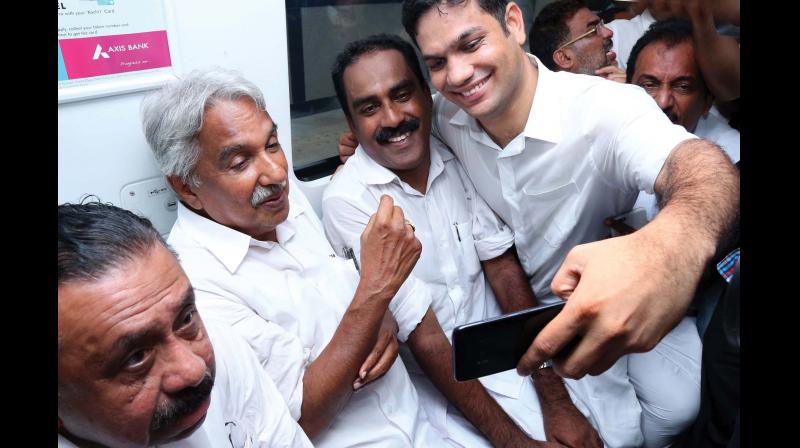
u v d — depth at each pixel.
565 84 1.39
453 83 1.28
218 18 1.27
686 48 1.67
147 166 1.24
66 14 1.05
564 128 1.39
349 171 1.52
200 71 1.12
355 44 1.40
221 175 1.10
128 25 1.14
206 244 1.16
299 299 1.22
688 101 1.73
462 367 0.75
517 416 1.51
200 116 1.05
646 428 1.61
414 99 1.42
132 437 0.69
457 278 1.61
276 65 1.41
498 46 1.27
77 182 1.14
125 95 1.17
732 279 1.14
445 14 1.22
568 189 1.47
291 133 1.55
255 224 1.16
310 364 1.14
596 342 0.70
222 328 0.99
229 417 0.91
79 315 0.62
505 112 1.40
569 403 1.51
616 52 2.31
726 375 1.20
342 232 1.49
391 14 1.72
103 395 0.65
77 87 1.09
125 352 0.64
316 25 1.52
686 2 1.69
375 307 1.11
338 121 1.67
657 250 0.74
